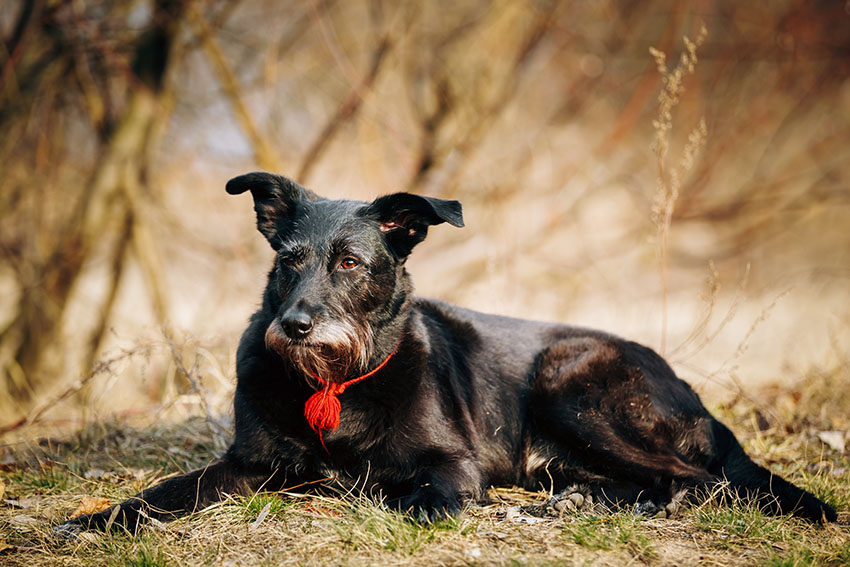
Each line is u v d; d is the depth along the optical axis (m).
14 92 10.12
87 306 11.51
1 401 9.16
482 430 5.36
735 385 8.28
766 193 13.91
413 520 4.16
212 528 4.29
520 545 4.02
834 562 3.96
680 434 5.26
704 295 7.63
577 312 12.63
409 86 12.88
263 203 5.23
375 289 4.88
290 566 3.78
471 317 5.86
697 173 13.52
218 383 7.61
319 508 4.62
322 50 12.88
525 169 12.41
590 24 14.15
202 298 12.12
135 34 10.57
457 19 13.12
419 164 11.86
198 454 5.99
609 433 5.15
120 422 6.78
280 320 4.63
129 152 10.38
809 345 10.58
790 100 14.11
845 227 17.47
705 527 4.36
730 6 14.11
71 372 10.36
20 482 5.35
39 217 10.81
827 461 6.02
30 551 4.06
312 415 4.64
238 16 12.74
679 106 13.97
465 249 11.58
